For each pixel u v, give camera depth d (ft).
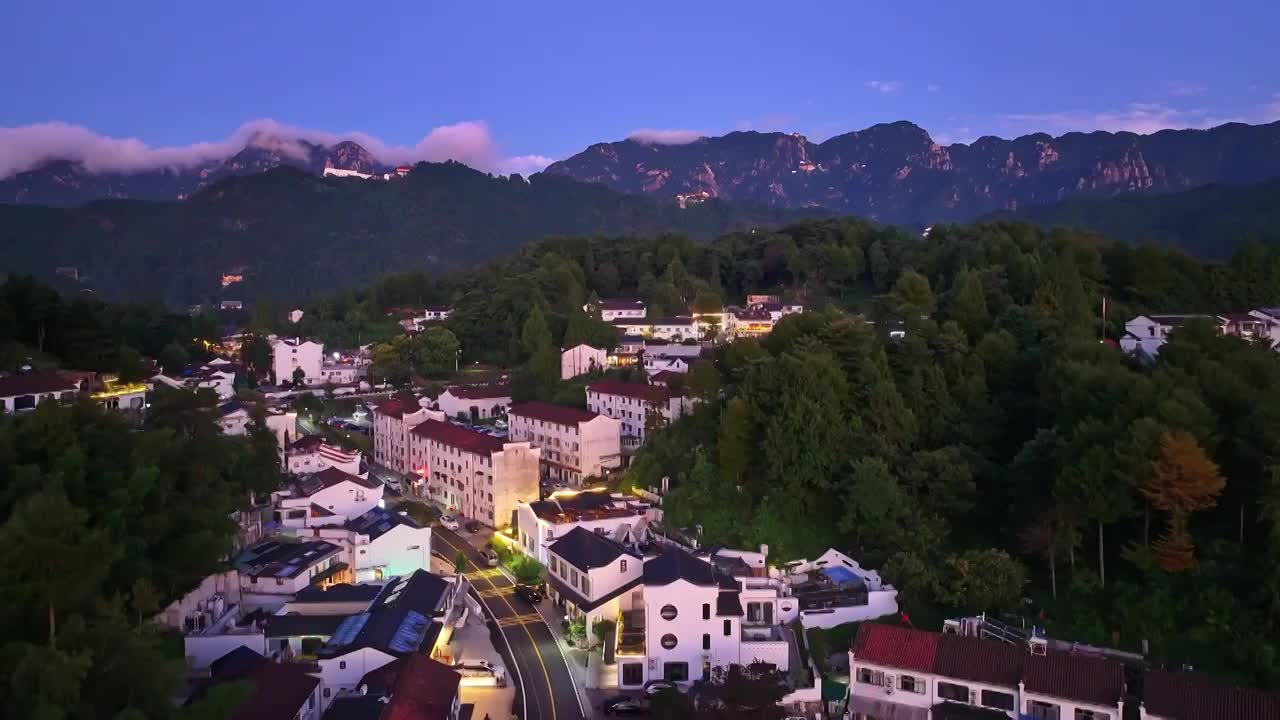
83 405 236.02
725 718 181.06
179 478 261.65
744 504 318.24
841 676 219.82
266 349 643.45
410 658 205.67
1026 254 535.19
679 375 453.58
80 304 449.89
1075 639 236.63
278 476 361.92
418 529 299.79
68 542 158.71
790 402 319.68
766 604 240.32
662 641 225.35
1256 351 320.70
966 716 196.54
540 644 252.21
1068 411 292.81
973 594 247.29
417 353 616.80
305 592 257.55
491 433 458.50
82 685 142.92
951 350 364.58
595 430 410.11
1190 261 516.73
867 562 279.69
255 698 188.14
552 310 655.35
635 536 305.12
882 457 309.63
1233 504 264.11
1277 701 181.27
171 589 231.30
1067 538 258.16
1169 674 192.13
